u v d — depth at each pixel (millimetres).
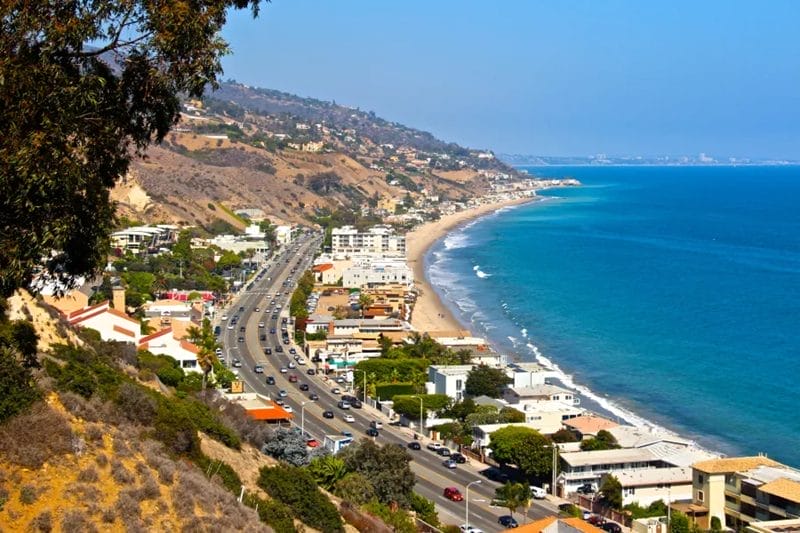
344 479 79438
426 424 121688
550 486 98688
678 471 97562
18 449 41406
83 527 39562
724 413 135250
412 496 84688
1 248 34812
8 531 38156
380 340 174500
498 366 151125
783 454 116188
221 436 66125
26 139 33938
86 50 37000
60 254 39312
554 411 122875
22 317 63781
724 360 170875
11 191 34219
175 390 83375
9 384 43531
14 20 34438
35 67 34531
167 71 37281
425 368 151875
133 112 38812
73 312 120062
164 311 171125
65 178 34562
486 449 108375
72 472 42406
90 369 57844
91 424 46938
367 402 138500
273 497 61625
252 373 153750
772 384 152750
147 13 36094
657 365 167000
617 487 91688
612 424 116500
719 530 84000
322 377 154250
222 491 50281
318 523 61688
